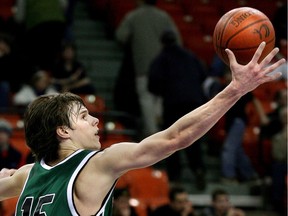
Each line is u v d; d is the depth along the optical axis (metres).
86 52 24.12
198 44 24.31
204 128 6.36
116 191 14.99
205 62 24.05
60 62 19.70
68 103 6.96
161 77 17.62
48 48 20.27
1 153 15.92
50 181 6.73
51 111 6.90
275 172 18.09
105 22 25.77
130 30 19.94
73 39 21.86
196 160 18.06
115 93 20.44
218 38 7.04
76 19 25.97
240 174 19.08
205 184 18.42
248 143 20.05
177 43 19.86
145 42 19.81
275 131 19.09
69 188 6.57
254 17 6.98
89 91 19.81
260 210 18.44
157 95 17.88
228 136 18.94
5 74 19.30
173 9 26.27
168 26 20.05
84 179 6.59
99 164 6.60
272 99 22.14
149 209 16.09
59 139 6.89
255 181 18.97
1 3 24.27
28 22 19.75
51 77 20.44
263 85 22.52
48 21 19.55
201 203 18.22
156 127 19.81
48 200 6.62
